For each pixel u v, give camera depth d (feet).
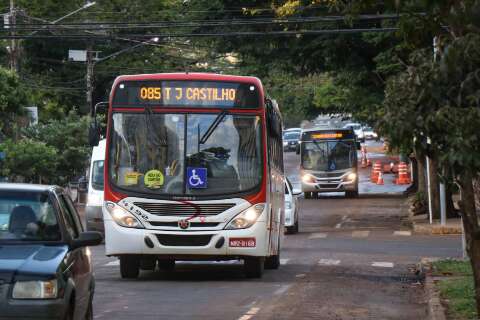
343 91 355.56
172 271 156.76
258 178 136.46
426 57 78.28
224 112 138.21
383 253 196.95
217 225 135.03
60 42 433.07
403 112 75.31
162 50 442.50
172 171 136.05
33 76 425.28
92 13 417.49
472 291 116.57
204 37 299.17
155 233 134.41
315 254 193.77
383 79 297.94
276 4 282.56
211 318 100.83
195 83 138.82
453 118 72.13
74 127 351.87
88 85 369.91
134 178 136.15
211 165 136.36
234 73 429.79
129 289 128.36
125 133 138.10
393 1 82.94
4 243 78.33
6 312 69.56
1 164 313.12
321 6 263.70
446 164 73.92
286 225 249.75
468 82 71.97
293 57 295.89
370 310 109.19
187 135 137.28
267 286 132.98
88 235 80.89
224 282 138.21
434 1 73.41
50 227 80.43
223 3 291.99
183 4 321.73
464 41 69.97
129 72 440.04
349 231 262.67
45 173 325.62
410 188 401.70
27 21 344.90
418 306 113.91
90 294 87.61
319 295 123.03
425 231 251.39
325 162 407.64
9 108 306.96
